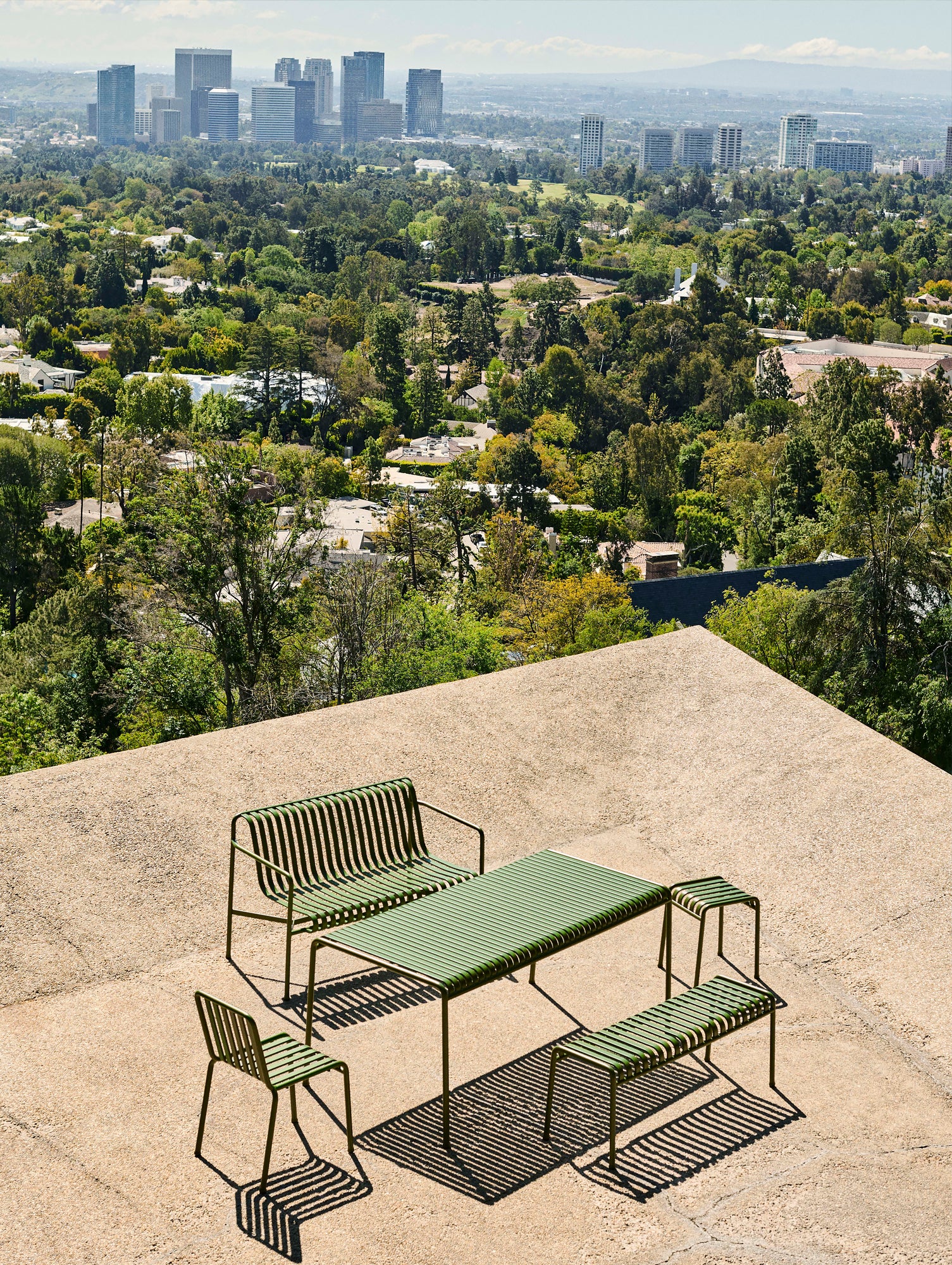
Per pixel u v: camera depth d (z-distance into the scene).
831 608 27.98
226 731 8.23
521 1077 5.58
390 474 93.44
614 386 122.38
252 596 24.55
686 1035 5.20
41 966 6.17
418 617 25.00
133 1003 5.99
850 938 6.80
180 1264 4.46
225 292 162.38
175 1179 4.86
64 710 28.36
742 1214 4.82
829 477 72.56
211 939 6.52
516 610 34.47
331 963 6.43
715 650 9.89
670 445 85.06
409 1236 4.63
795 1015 6.21
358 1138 5.14
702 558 74.12
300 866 6.39
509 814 7.96
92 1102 5.29
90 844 6.98
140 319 136.00
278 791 7.65
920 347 145.00
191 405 101.88
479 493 79.00
